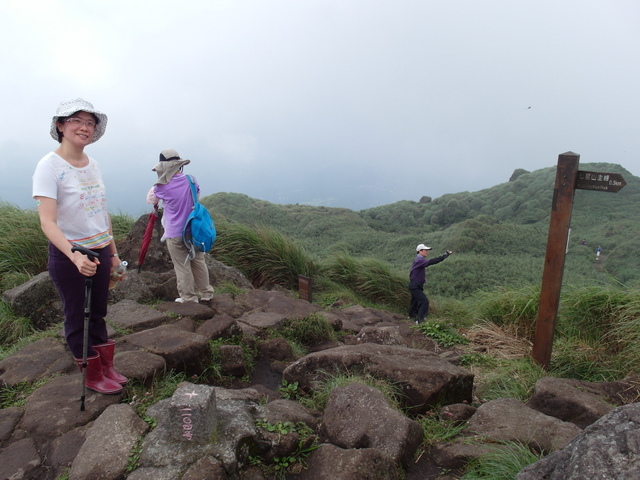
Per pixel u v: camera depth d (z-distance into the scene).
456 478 2.88
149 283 6.58
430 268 20.61
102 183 3.31
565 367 5.72
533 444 3.14
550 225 5.37
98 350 3.41
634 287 6.30
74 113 2.99
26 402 3.34
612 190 5.03
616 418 2.07
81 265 2.79
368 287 10.84
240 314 5.83
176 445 2.72
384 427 3.09
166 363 3.91
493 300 7.60
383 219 49.78
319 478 2.71
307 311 6.36
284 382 4.40
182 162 5.30
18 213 8.34
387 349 4.50
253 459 2.83
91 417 3.17
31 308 5.61
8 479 2.66
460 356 5.81
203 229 5.30
